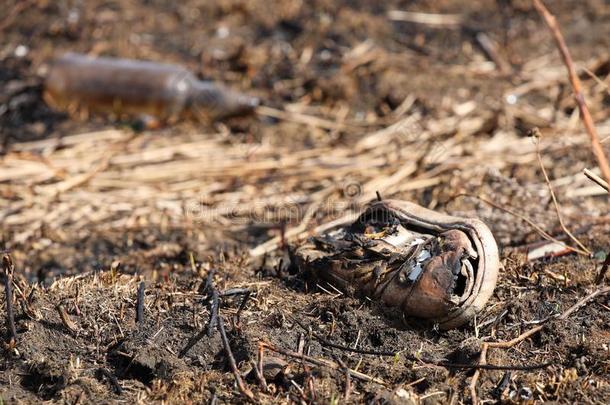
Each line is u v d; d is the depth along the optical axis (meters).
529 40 15.08
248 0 16.16
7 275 7.32
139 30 15.48
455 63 14.46
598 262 8.26
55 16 15.80
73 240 10.15
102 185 11.33
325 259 7.54
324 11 15.86
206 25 15.65
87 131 12.95
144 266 9.05
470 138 12.21
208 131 12.89
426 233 7.39
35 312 7.27
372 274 7.25
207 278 7.86
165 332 7.12
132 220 10.54
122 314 7.32
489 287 6.94
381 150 12.01
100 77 13.32
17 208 10.83
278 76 14.19
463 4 16.08
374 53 14.62
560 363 6.87
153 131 12.87
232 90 13.16
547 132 12.30
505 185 10.42
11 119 13.34
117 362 6.94
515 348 7.03
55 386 6.66
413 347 6.96
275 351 6.79
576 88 6.56
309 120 13.00
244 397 6.46
